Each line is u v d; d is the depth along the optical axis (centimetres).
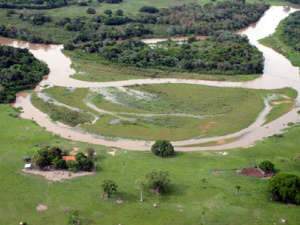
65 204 10856
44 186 11569
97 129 15500
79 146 13925
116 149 13900
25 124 15450
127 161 12950
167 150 13362
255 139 14938
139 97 18075
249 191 11406
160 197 11138
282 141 14500
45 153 12531
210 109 17125
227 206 10788
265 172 12269
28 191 11356
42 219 10331
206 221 10256
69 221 10169
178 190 11431
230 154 13600
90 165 12388
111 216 10425
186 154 13600
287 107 17400
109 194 11088
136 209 10675
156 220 10288
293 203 10931
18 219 10325
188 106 17362
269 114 16788
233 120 16262
